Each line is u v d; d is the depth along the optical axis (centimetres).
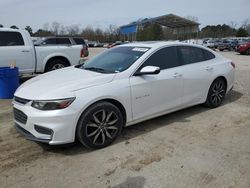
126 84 436
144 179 338
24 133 402
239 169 359
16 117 420
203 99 584
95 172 354
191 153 402
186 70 532
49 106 377
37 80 461
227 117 558
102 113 411
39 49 927
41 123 377
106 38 7450
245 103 660
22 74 911
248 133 477
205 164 372
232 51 3350
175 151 408
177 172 353
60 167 366
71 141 390
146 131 482
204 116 563
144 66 468
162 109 497
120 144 431
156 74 453
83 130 394
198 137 459
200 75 558
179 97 523
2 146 425
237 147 423
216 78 599
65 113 376
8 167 366
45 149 416
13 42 878
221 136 464
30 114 383
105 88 412
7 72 714
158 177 342
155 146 425
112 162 378
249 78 991
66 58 991
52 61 970
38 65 931
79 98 387
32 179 340
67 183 332
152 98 474
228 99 696
